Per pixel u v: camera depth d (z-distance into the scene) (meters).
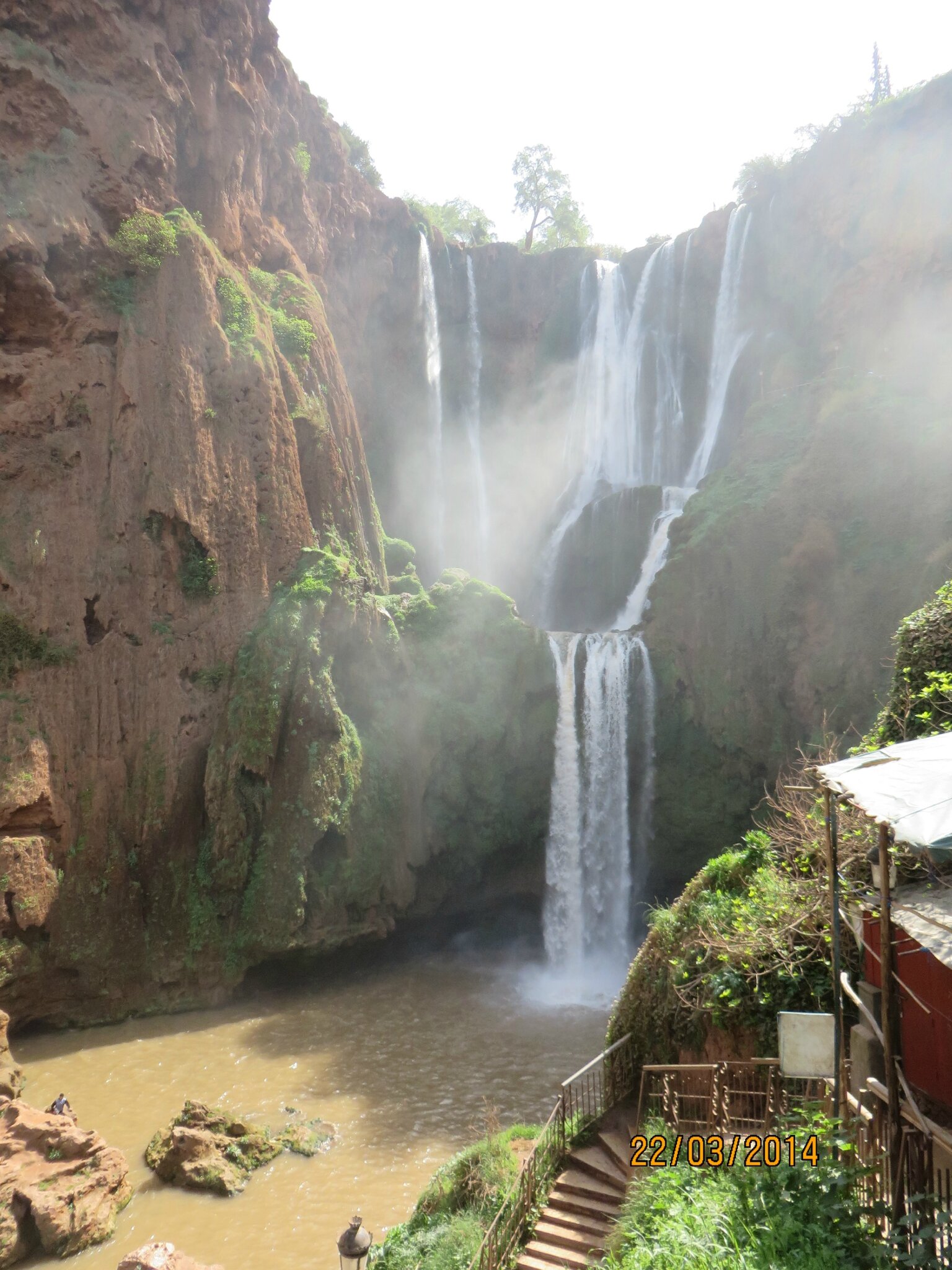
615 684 36.34
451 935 35.53
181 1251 16.47
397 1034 26.14
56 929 26.20
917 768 7.55
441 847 33.56
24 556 27.75
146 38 32.75
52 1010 26.03
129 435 29.95
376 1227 17.03
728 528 35.66
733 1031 12.99
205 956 28.06
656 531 43.97
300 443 35.31
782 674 33.34
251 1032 26.19
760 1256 7.39
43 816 26.36
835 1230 7.52
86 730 27.98
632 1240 9.75
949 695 14.12
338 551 34.97
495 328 58.69
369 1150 19.83
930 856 6.59
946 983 7.55
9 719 26.28
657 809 35.66
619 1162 13.66
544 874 35.62
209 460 31.08
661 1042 15.02
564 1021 27.42
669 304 53.78
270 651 30.42
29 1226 16.64
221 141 35.31
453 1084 22.89
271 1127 20.77
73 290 29.84
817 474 35.09
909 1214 7.08
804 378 43.22
